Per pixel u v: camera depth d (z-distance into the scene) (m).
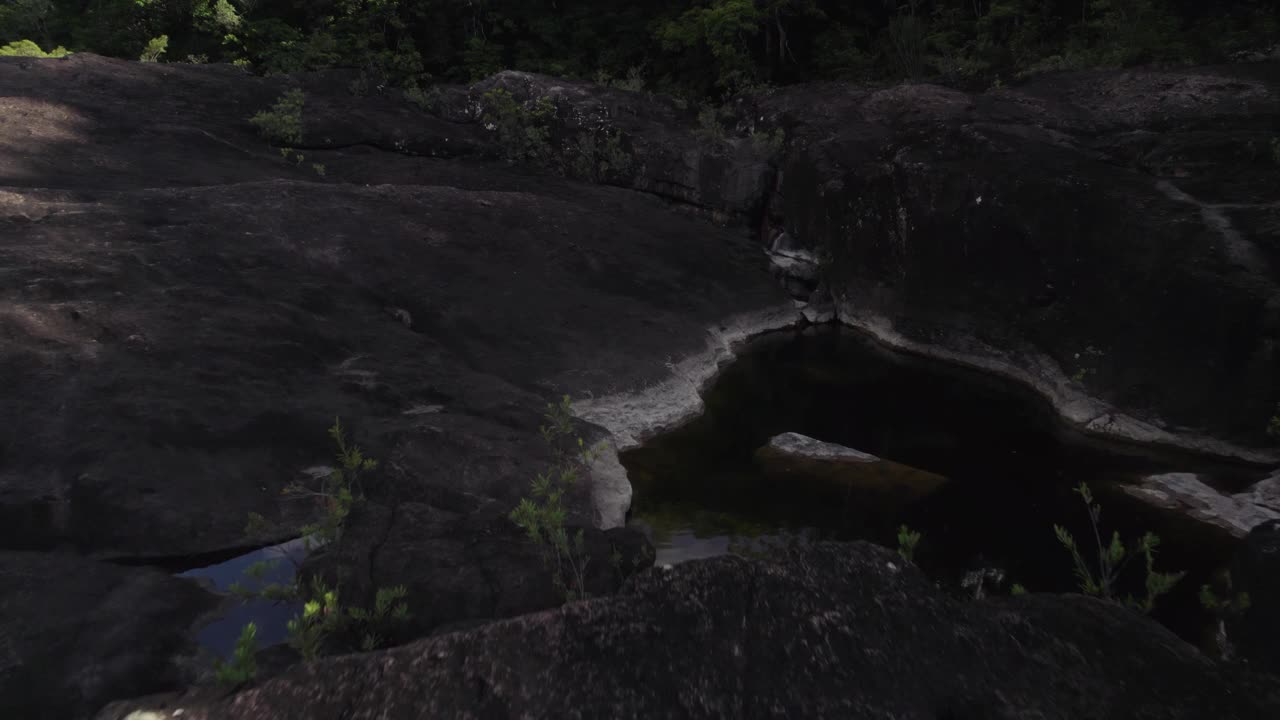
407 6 20.09
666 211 13.19
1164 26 14.07
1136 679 2.79
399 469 5.55
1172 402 7.75
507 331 8.68
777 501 6.50
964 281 9.82
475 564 4.27
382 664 2.75
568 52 20.33
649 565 4.58
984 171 9.66
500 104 14.61
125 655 3.87
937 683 2.74
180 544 4.95
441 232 10.02
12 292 6.55
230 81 13.70
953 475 7.06
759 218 13.24
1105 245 8.48
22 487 4.96
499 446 6.17
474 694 2.65
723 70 17.94
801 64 19.56
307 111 13.26
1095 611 3.14
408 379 7.07
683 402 8.36
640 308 9.83
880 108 12.74
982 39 15.94
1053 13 17.20
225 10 18.30
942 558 5.71
